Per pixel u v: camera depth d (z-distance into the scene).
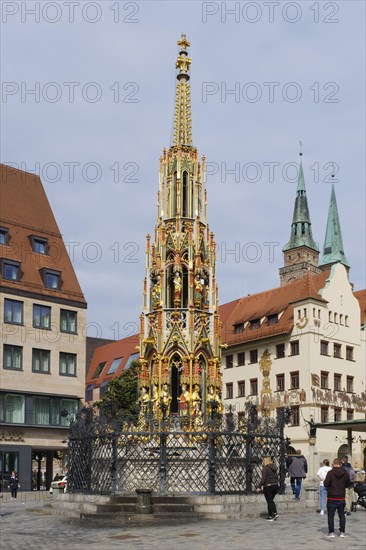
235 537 20.33
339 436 73.31
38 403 67.31
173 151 33.69
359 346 79.06
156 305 31.86
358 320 79.62
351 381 77.25
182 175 33.41
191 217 32.91
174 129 34.25
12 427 64.75
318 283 79.81
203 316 31.66
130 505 25.77
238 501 27.05
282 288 83.56
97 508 26.20
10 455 64.25
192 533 21.28
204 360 31.58
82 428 29.52
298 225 163.75
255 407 29.83
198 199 33.41
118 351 107.62
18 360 66.50
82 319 72.00
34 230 73.38
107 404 30.48
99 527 23.12
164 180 33.44
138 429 28.48
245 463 28.03
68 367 70.06
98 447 28.58
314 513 27.48
